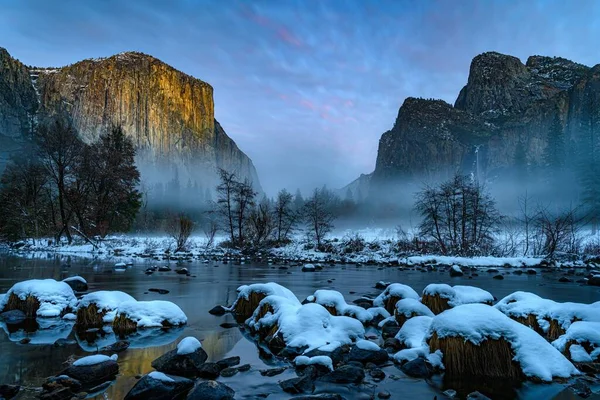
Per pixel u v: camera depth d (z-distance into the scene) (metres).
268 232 42.34
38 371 5.66
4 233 42.72
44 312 9.38
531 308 8.10
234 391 5.10
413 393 5.16
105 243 40.16
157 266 23.47
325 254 35.75
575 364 6.20
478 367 5.91
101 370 5.41
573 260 29.42
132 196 47.06
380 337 8.12
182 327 8.76
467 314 6.31
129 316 8.55
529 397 5.05
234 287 15.30
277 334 7.33
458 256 31.05
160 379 4.88
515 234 40.47
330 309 9.52
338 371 5.68
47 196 45.47
